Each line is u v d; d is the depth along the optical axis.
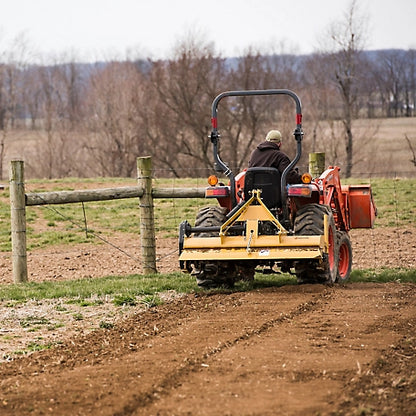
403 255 57.34
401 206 82.75
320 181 42.81
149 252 50.69
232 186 40.22
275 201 39.09
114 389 22.50
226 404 20.92
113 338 30.02
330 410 20.30
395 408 20.56
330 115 197.88
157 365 24.92
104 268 56.91
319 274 39.25
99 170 198.88
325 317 31.89
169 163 187.25
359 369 23.75
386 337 28.22
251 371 23.95
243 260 38.84
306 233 38.38
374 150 190.75
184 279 45.06
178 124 183.00
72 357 27.17
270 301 35.81
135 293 40.19
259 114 181.12
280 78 199.88
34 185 99.62
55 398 21.94
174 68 182.25
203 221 40.06
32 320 34.66
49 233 73.50
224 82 183.38
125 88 199.12
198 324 31.34
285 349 26.67
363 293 37.81
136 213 84.06
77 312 36.22
